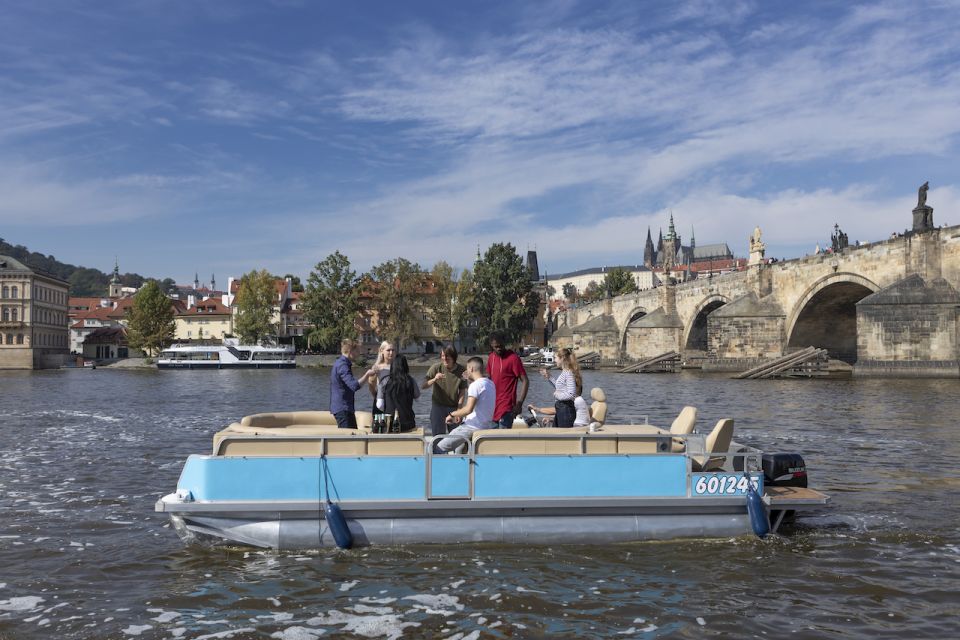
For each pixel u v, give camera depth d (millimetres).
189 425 28094
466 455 10094
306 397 46438
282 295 149875
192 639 7395
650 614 7988
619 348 117812
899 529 11234
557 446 10242
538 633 7512
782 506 10555
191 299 176125
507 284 129375
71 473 16750
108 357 149625
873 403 34188
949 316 52531
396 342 120562
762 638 7426
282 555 9805
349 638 7418
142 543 10648
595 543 10219
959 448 19688
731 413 30234
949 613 8070
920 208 54156
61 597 8555
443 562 9508
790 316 70375
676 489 10391
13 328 122500
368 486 10000
